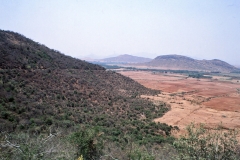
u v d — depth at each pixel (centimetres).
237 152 1048
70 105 4072
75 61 7600
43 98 3797
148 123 4391
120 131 3419
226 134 1117
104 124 3644
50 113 3284
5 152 930
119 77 8569
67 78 5378
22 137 1141
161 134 3866
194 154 1055
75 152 1382
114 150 1822
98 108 4538
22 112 2872
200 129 1147
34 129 2306
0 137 1234
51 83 4634
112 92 6297
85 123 3438
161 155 1555
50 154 1031
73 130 2566
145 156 1431
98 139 1599
